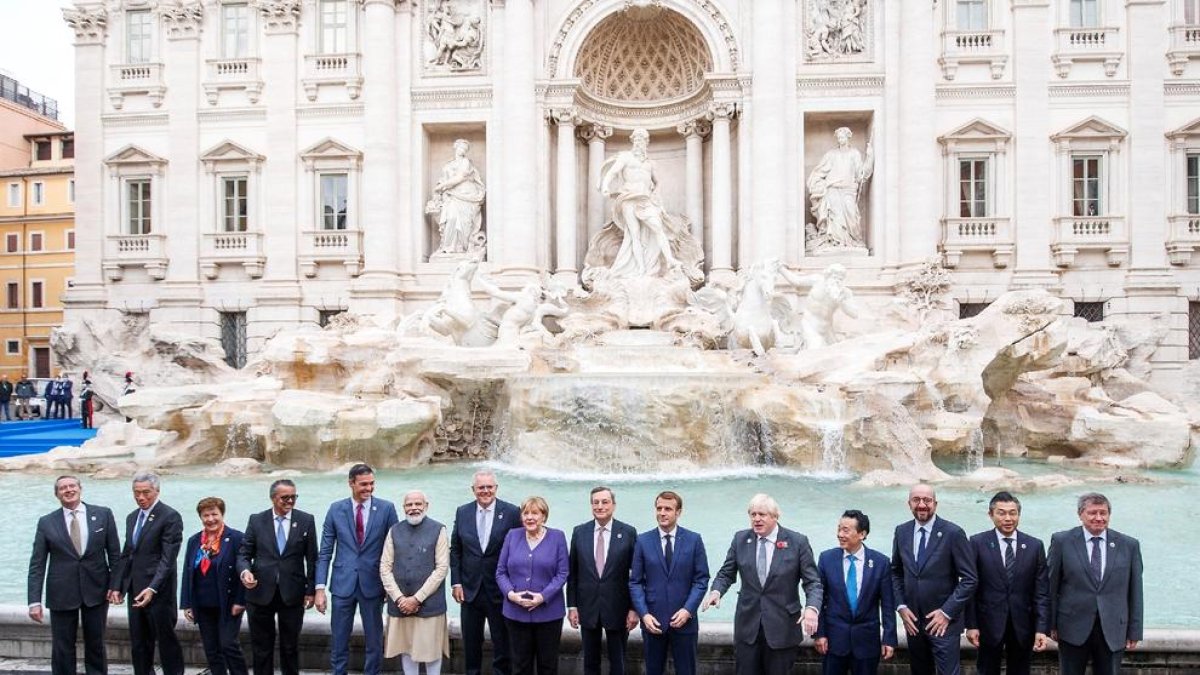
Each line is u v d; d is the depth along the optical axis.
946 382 21.12
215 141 34.41
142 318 34.91
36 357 54.91
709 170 34.19
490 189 32.69
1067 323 26.44
